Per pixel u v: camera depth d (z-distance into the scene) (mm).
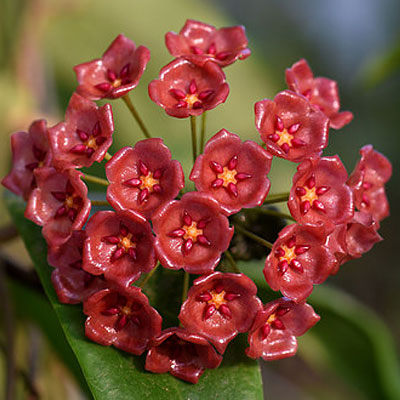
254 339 268
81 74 279
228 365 271
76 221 262
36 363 303
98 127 271
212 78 274
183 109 270
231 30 289
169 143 329
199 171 264
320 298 317
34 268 289
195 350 268
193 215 264
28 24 332
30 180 281
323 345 327
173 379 268
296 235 267
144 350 266
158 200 266
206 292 266
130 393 265
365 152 279
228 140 267
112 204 262
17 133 282
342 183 271
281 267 266
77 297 271
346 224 273
